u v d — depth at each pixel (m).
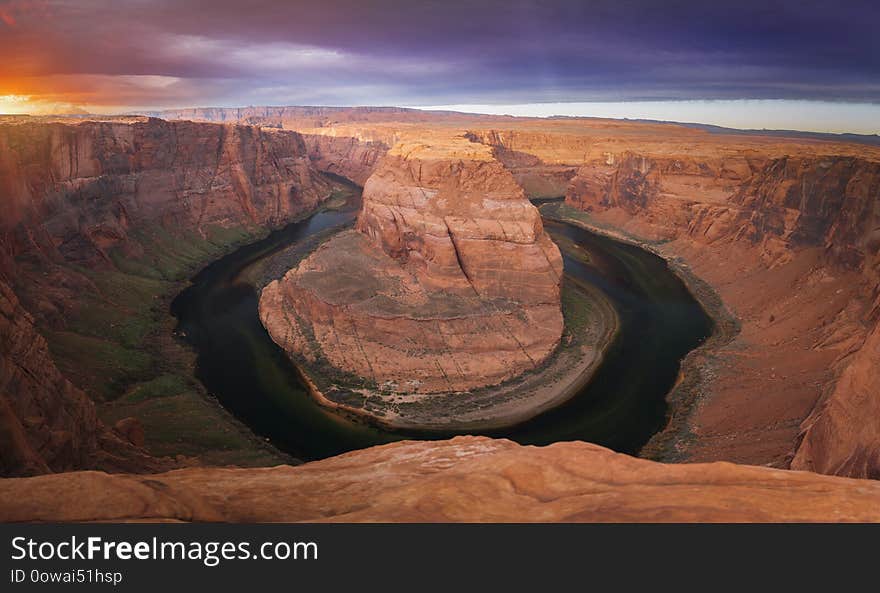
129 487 11.88
